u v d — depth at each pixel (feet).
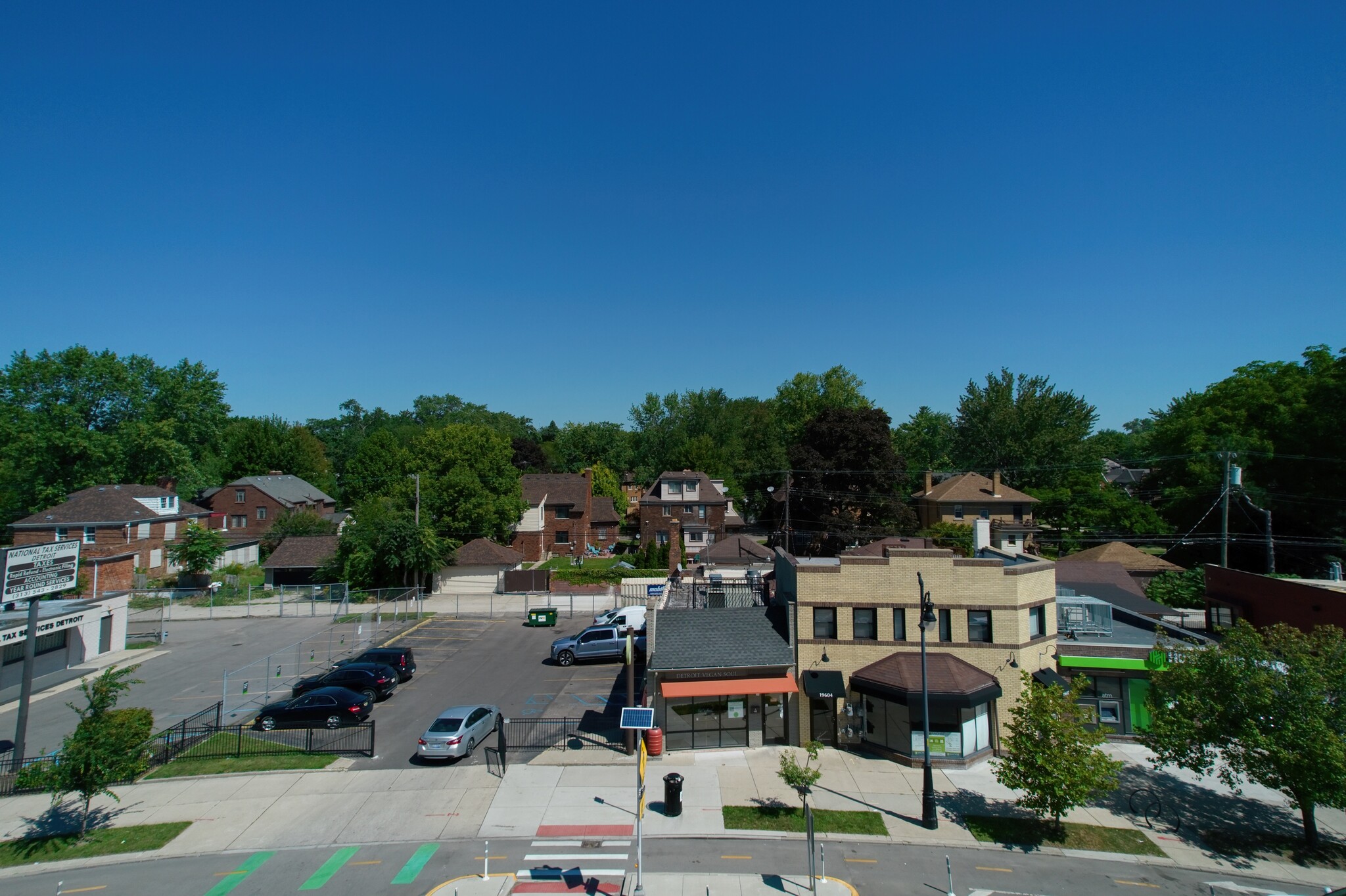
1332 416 153.79
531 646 133.39
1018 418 268.00
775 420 313.73
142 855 60.59
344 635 142.41
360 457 284.61
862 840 63.00
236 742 85.87
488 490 212.43
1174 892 55.11
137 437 227.40
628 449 407.23
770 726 86.22
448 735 79.71
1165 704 70.85
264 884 55.72
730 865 58.29
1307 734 59.41
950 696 76.95
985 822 66.59
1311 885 56.54
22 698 76.28
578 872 57.06
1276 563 174.60
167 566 205.16
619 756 81.51
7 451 212.64
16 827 66.13
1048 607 87.92
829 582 85.97
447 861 59.16
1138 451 346.74
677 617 92.07
